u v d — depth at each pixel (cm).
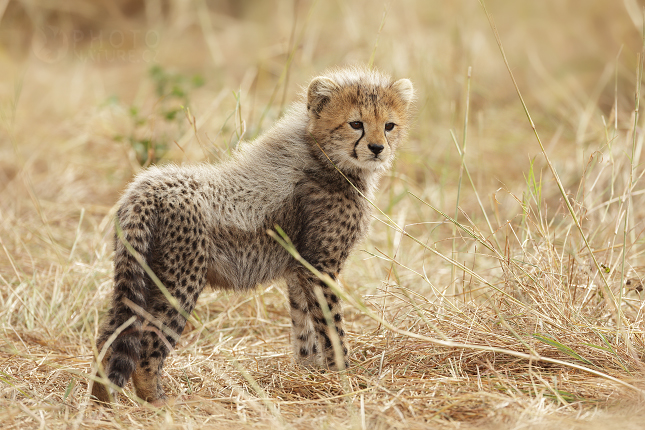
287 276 941
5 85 2261
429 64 1956
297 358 952
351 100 909
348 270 1248
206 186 846
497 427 664
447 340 797
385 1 2322
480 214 1470
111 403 741
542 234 985
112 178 1605
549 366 823
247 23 2780
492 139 1831
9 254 1167
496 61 2175
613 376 774
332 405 755
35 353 945
